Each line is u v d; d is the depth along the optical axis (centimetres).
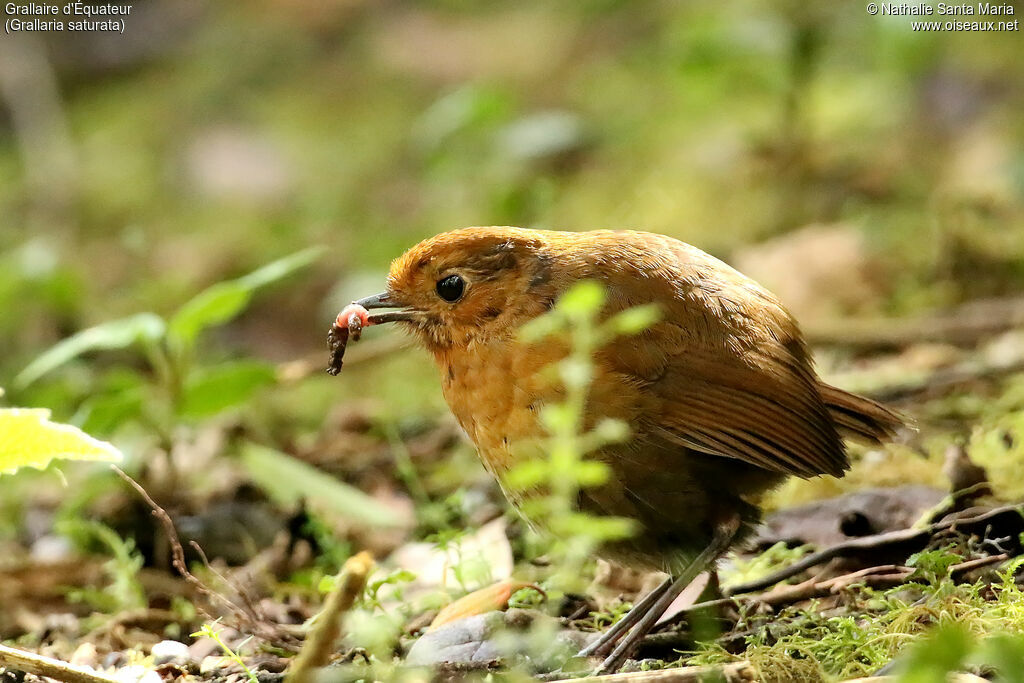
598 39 2156
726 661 684
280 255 1712
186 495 1027
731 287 764
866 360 1222
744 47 1669
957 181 1542
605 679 600
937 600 685
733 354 734
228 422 1227
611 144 1825
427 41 2253
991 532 781
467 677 665
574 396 657
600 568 840
